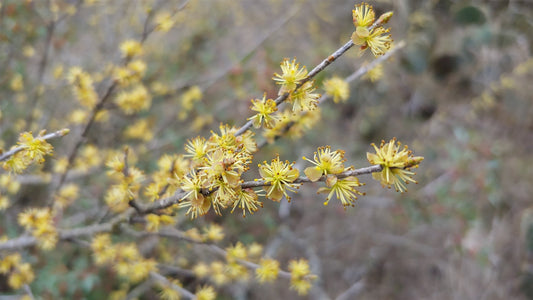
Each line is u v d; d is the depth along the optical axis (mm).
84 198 3199
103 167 3057
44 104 3312
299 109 1282
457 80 4484
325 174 1102
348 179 1098
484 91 4469
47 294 2793
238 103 3840
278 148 3510
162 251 3049
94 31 3887
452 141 4180
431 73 4418
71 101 3369
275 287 3623
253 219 3549
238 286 3443
